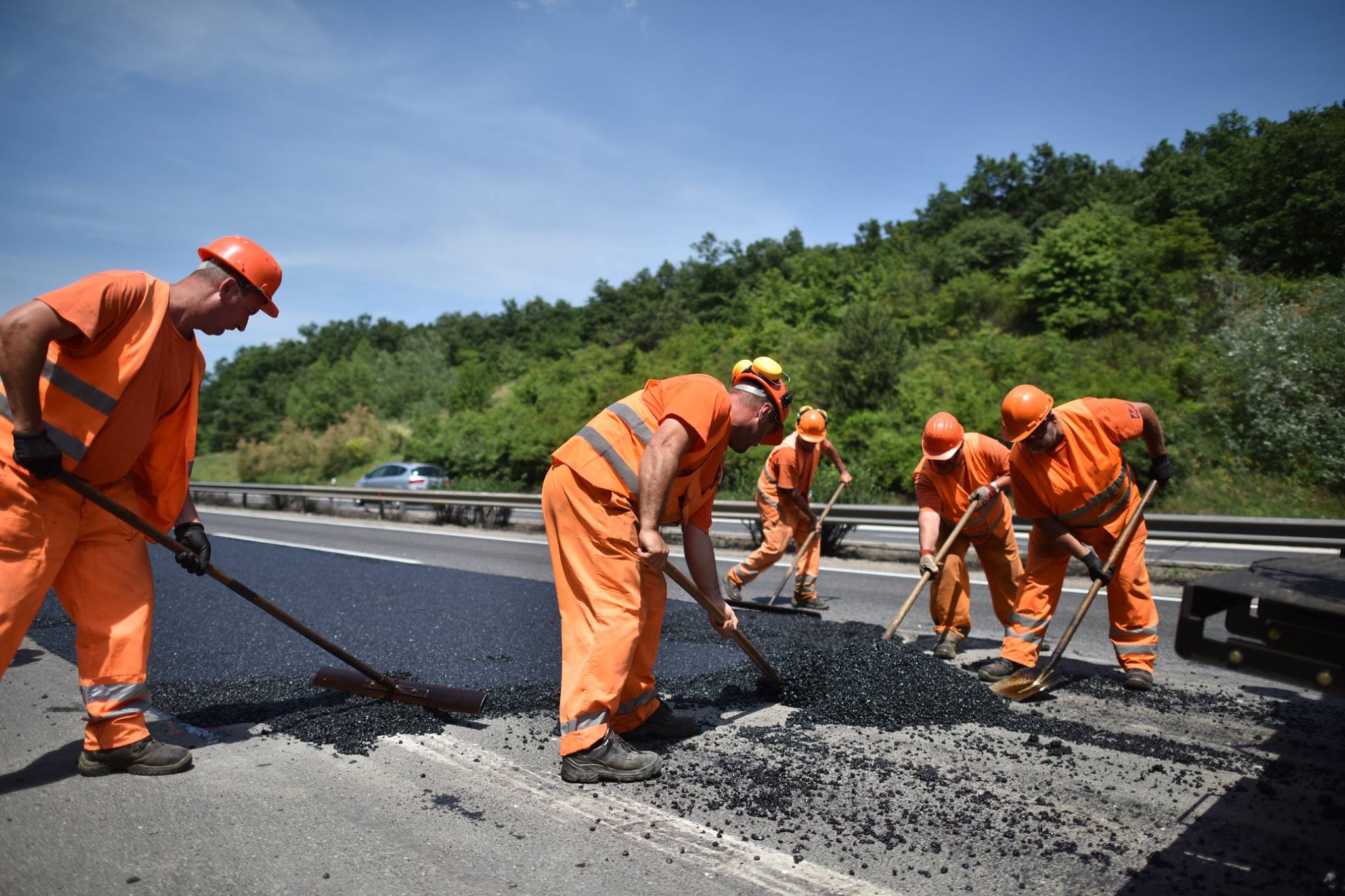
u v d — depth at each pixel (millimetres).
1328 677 1905
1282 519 7391
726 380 29859
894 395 21703
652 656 3453
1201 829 2660
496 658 4980
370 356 65938
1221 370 18469
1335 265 26172
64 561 2902
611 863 2410
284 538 12844
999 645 5523
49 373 2805
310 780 3018
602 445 3068
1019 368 23656
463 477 29453
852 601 7312
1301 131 28453
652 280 61719
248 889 2236
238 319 3162
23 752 3271
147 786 2934
